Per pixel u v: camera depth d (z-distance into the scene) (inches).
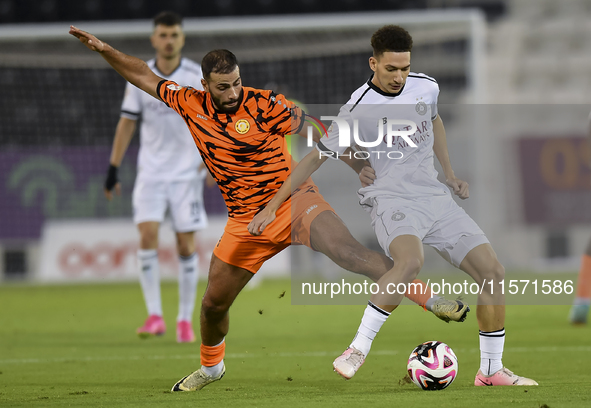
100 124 2135.8
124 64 570.3
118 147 951.0
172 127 922.7
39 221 1979.6
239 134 537.6
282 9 2815.0
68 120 2132.1
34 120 2127.2
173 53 922.1
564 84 3184.1
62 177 1991.9
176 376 652.1
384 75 555.5
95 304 1510.8
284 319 1222.3
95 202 1989.4
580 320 1059.9
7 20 2731.3
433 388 527.2
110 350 848.9
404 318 1209.4
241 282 556.1
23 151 1993.1
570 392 496.1
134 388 577.9
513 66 3179.1
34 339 971.9
